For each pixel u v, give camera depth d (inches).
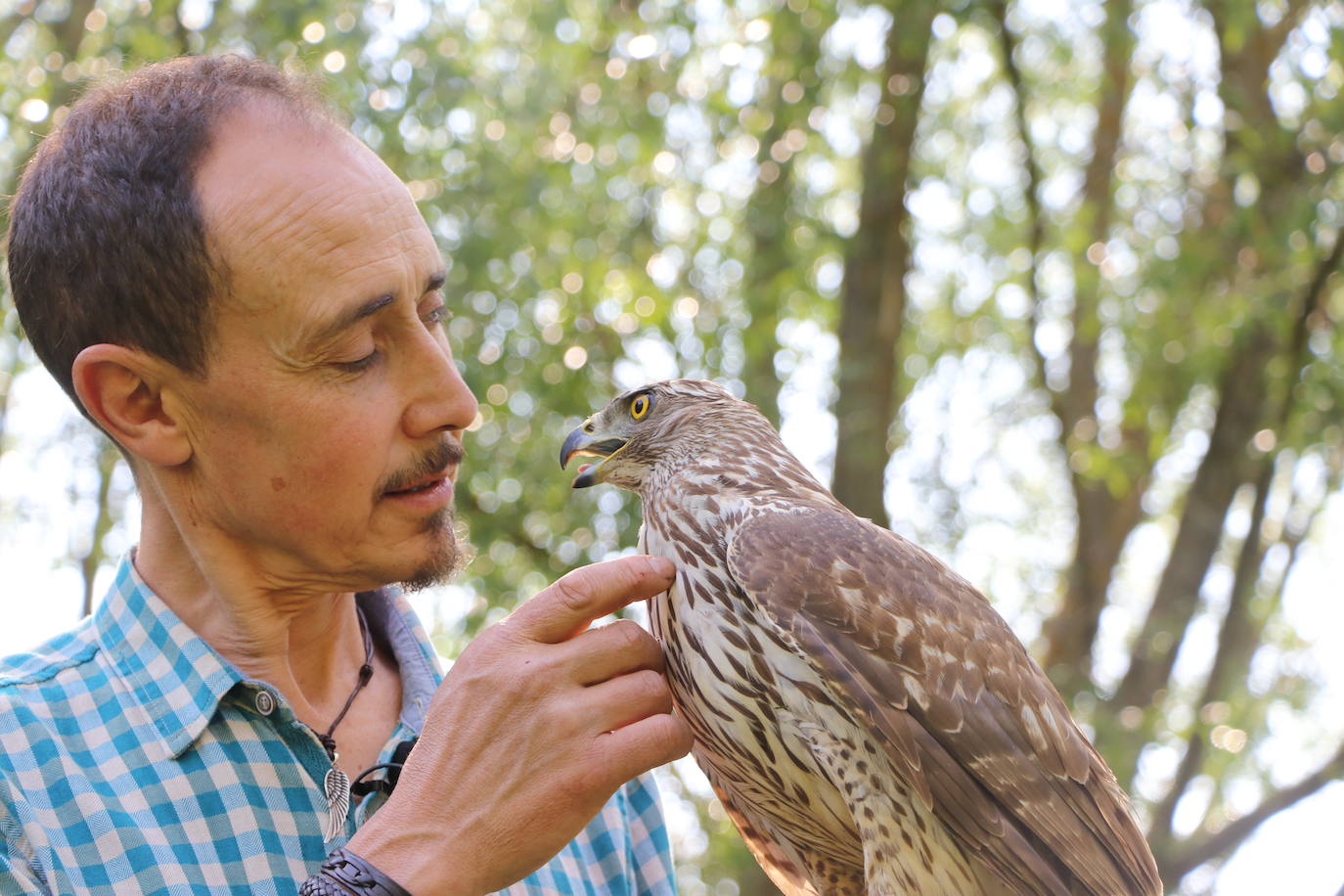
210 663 94.4
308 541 95.3
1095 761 125.2
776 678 109.8
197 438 94.0
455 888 85.6
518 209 346.6
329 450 92.7
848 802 109.1
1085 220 413.4
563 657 90.3
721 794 120.0
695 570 115.8
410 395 95.0
